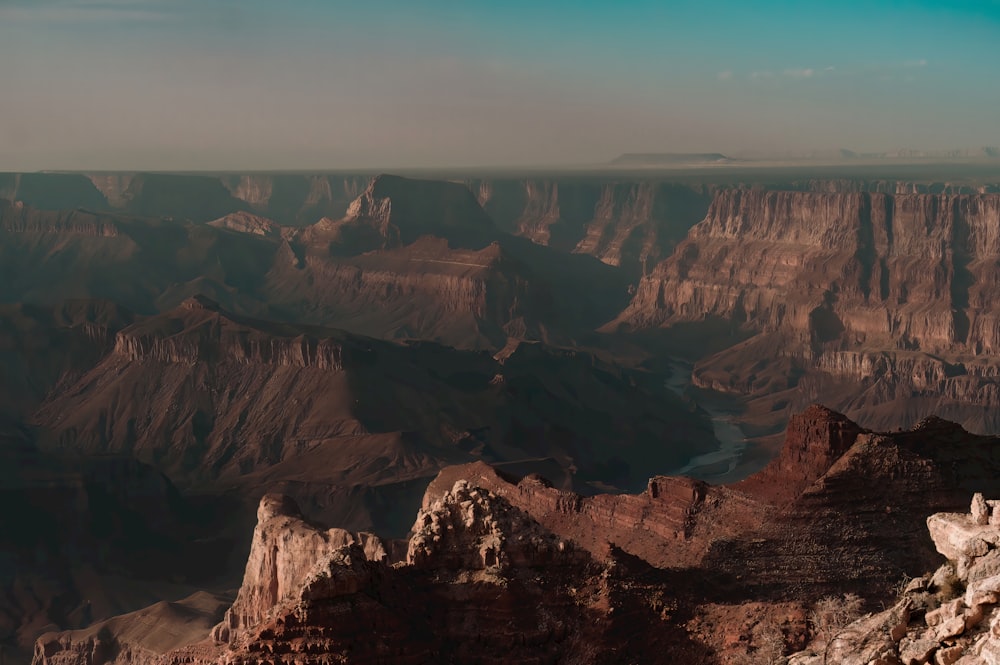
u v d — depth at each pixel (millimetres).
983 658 37438
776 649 83062
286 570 120500
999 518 45000
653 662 87062
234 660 75500
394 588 85125
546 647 86875
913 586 45625
